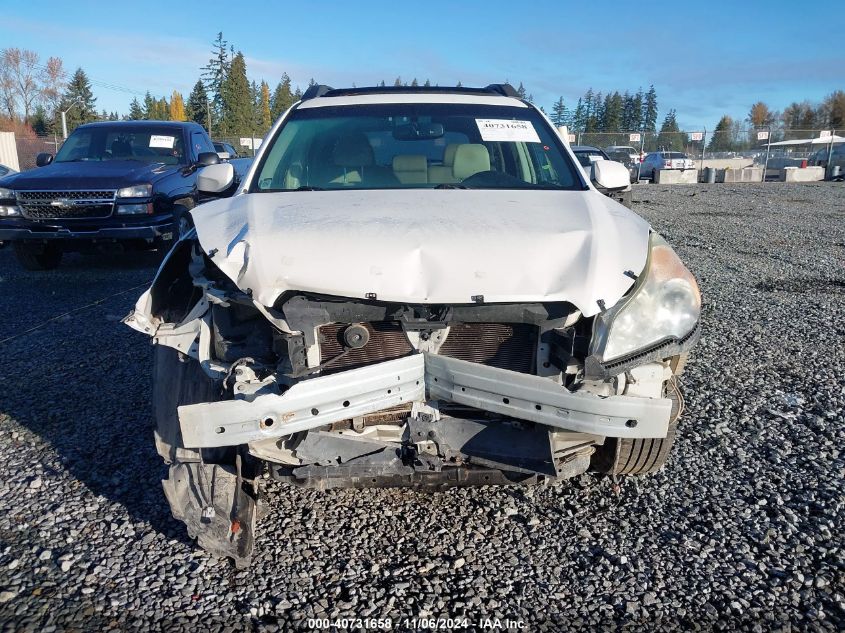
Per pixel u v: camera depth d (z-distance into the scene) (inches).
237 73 2753.4
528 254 109.3
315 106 175.0
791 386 197.0
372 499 138.0
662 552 120.3
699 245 470.0
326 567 116.9
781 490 140.1
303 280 105.8
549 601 108.3
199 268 121.4
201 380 116.7
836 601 107.3
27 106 2635.3
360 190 144.2
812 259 413.7
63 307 291.6
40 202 340.5
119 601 107.6
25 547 121.7
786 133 1642.5
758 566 115.6
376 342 112.0
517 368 112.6
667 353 107.3
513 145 163.0
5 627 101.2
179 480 114.3
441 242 110.9
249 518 115.8
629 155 1434.5
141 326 113.7
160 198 353.7
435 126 166.2
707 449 157.6
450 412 114.0
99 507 134.9
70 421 174.2
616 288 106.3
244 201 137.1
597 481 143.6
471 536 125.7
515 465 110.0
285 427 103.0
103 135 407.2
